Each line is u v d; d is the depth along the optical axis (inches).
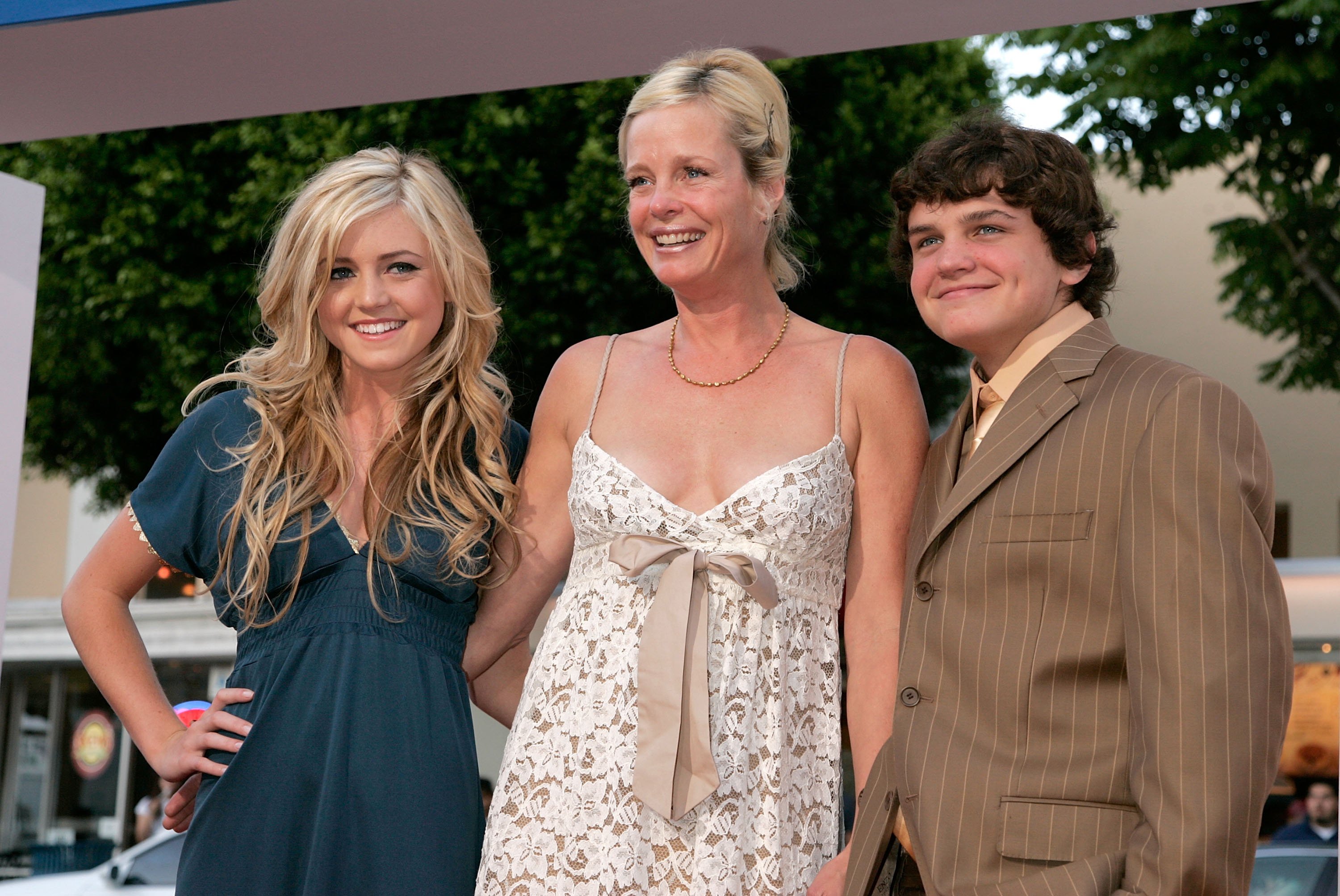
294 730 97.9
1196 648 71.8
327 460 103.7
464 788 99.3
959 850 77.0
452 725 100.1
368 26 137.2
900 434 97.6
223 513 102.3
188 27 136.9
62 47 142.3
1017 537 80.1
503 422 109.0
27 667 586.9
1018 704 78.2
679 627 89.0
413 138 318.0
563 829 91.3
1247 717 70.7
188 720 111.3
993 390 88.5
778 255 104.2
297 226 103.0
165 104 157.9
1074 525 78.7
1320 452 466.3
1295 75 309.4
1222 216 485.4
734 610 92.0
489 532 105.0
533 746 94.0
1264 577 73.5
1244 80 322.7
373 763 97.1
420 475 103.3
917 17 136.2
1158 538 74.8
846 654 98.0
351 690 98.5
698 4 132.4
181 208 343.9
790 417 96.4
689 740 88.4
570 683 94.0
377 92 155.2
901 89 331.0
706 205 95.0
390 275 102.7
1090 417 80.4
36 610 581.3
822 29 138.9
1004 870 75.9
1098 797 75.3
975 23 137.3
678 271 95.9
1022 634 79.0
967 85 345.1
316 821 95.8
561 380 104.4
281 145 332.8
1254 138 331.9
